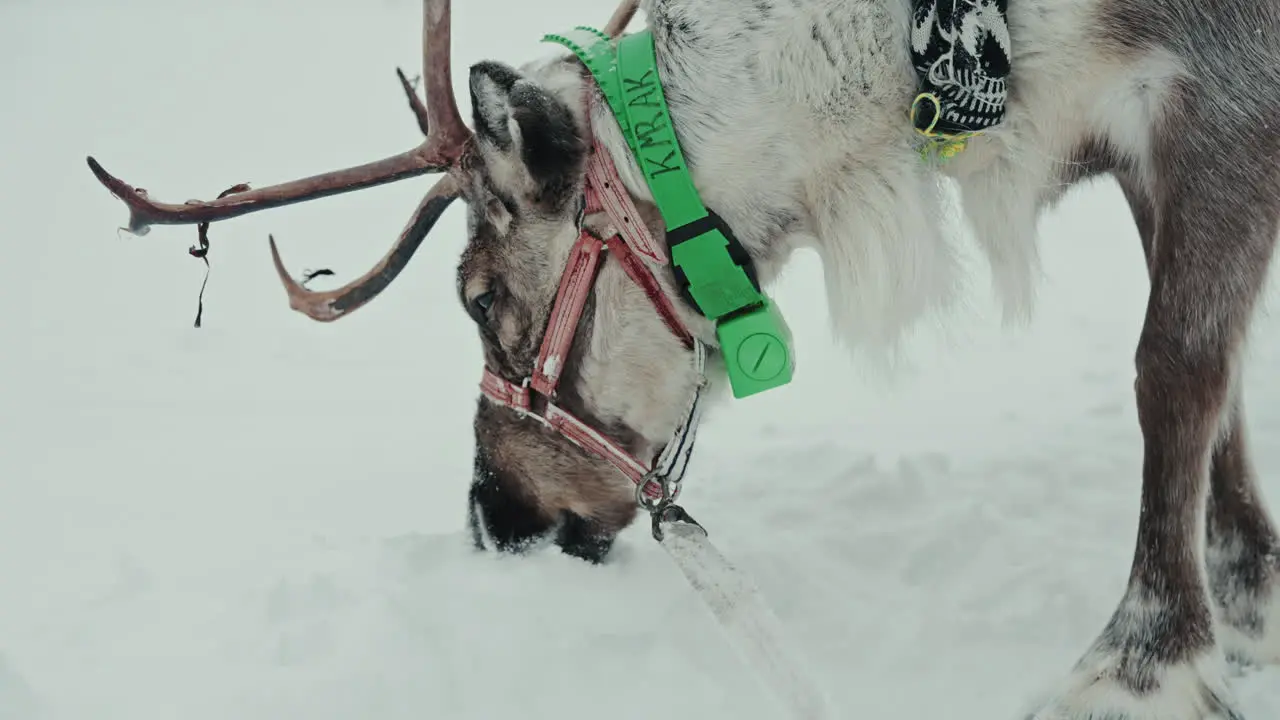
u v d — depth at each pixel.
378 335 7.30
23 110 14.29
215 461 5.09
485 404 3.40
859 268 3.15
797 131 3.05
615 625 3.28
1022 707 2.91
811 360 6.38
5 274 8.66
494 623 3.23
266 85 15.41
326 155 11.70
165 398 6.09
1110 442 4.80
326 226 9.73
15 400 6.05
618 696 3.03
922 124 2.99
